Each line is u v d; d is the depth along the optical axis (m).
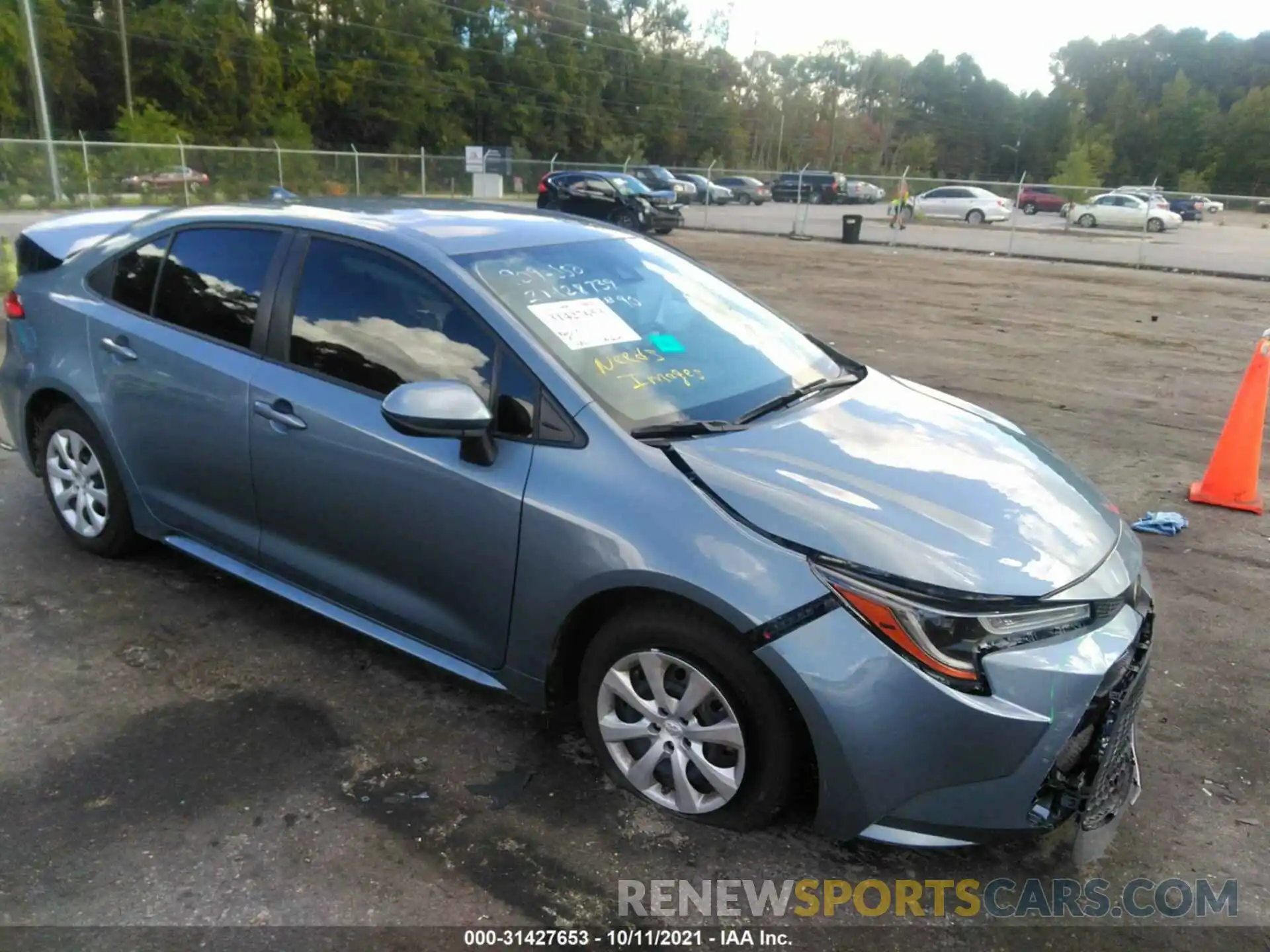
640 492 2.67
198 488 3.73
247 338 3.53
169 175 32.59
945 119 136.00
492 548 2.89
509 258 3.32
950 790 2.41
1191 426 7.49
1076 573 2.58
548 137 85.12
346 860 2.60
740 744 2.58
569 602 2.75
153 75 60.69
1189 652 3.96
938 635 2.37
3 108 54.59
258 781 2.91
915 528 2.56
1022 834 2.46
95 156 31.64
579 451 2.79
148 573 4.21
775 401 3.23
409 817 2.78
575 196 26.62
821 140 117.62
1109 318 13.33
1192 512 5.61
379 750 3.08
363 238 3.36
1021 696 2.37
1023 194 41.53
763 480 2.67
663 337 3.33
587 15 90.38
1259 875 2.71
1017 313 13.52
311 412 3.26
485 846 2.67
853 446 2.99
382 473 3.09
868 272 18.64
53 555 4.35
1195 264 21.98
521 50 82.31
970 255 23.50
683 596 2.54
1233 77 136.12
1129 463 6.50
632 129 94.50
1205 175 108.25
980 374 9.23
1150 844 2.82
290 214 3.60
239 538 3.66
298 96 66.88
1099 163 110.12
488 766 3.02
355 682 3.46
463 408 2.75
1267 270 20.83
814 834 2.77
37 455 4.42
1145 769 3.17
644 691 2.79
